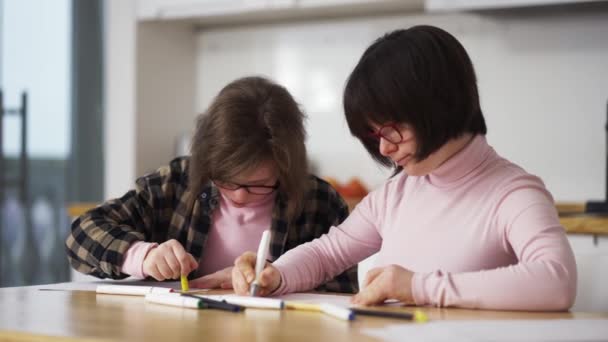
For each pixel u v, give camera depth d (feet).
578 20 8.15
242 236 4.70
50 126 10.17
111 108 9.41
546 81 8.32
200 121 4.46
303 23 9.54
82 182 10.11
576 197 8.18
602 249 6.49
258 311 3.10
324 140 9.43
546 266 3.17
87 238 4.33
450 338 2.45
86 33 10.13
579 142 8.18
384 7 8.83
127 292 3.64
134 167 9.29
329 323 2.77
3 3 10.20
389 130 3.39
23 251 10.00
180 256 3.87
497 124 8.55
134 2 9.28
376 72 3.38
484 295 3.15
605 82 8.06
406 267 3.87
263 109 4.24
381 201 4.25
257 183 4.32
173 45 9.82
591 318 2.92
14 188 9.92
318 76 9.46
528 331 2.58
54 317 2.90
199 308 3.17
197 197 4.67
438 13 8.82
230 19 9.70
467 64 3.47
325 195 4.86
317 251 4.13
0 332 2.59
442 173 3.81
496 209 3.65
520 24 8.40
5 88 10.16
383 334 2.52
